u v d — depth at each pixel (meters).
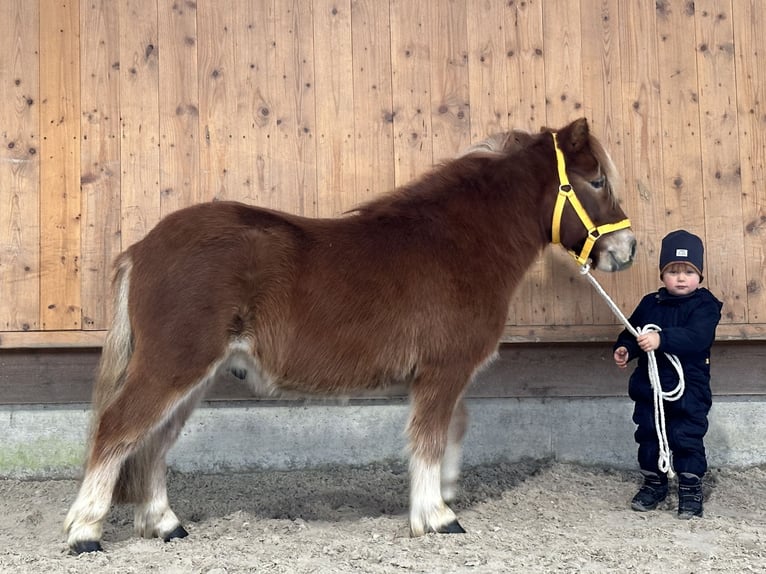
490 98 4.88
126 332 3.53
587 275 4.10
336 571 2.98
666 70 4.92
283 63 4.80
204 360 3.35
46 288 4.63
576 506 4.15
